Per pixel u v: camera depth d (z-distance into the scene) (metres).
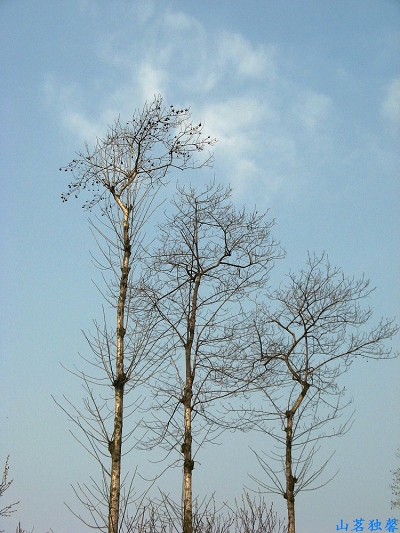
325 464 17.77
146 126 17.27
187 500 15.67
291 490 17.22
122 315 15.57
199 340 17.31
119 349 15.16
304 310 18.91
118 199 16.84
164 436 16.64
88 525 13.66
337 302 18.98
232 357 17.56
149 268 18.00
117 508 13.76
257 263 18.59
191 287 17.98
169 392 16.83
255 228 18.78
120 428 14.42
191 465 15.98
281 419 17.97
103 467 14.06
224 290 18.12
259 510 19.20
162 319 17.47
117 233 16.50
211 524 17.86
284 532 18.80
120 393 14.72
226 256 18.45
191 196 18.81
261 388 17.91
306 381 18.25
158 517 15.77
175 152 17.33
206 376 17.09
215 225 18.56
